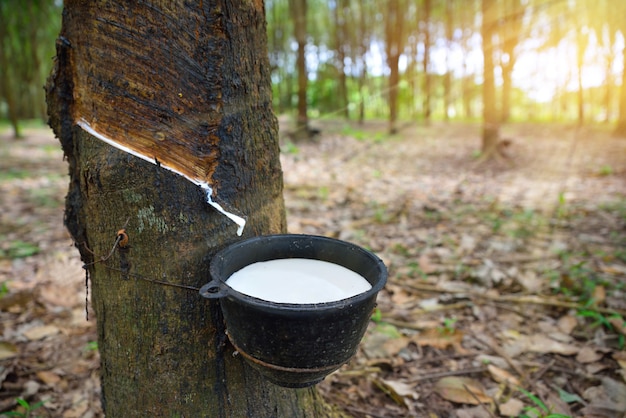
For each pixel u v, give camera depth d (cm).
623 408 160
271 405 121
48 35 1582
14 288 269
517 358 196
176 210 102
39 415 167
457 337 209
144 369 110
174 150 99
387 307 248
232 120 106
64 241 355
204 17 98
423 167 709
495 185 554
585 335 210
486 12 743
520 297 247
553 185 533
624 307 228
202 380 110
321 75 1744
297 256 111
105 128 101
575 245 322
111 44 97
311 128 980
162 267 104
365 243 346
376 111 1633
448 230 374
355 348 92
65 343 215
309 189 538
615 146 838
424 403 171
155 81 97
